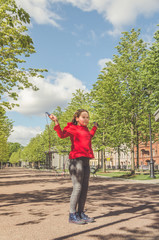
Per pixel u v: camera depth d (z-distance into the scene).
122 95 23.75
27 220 4.91
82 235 3.68
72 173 4.27
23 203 7.38
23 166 134.25
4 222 4.75
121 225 4.31
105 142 30.59
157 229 4.04
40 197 8.88
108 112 28.16
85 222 4.46
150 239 3.48
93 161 67.56
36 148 72.12
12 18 5.22
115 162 64.44
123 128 23.83
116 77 24.62
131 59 25.06
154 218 4.91
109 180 19.36
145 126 23.47
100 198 8.38
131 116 24.16
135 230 3.97
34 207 6.61
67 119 37.75
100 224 4.39
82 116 4.40
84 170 4.35
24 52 12.06
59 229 4.07
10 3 9.75
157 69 21.50
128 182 16.88
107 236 3.62
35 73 12.73
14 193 10.30
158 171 28.92
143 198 8.25
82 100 36.44
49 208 6.41
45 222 4.68
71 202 4.34
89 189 11.84
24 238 3.59
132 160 23.42
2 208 6.48
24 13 5.12
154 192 10.12
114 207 6.42
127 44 25.19
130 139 24.05
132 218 4.93
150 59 22.36
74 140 4.29
